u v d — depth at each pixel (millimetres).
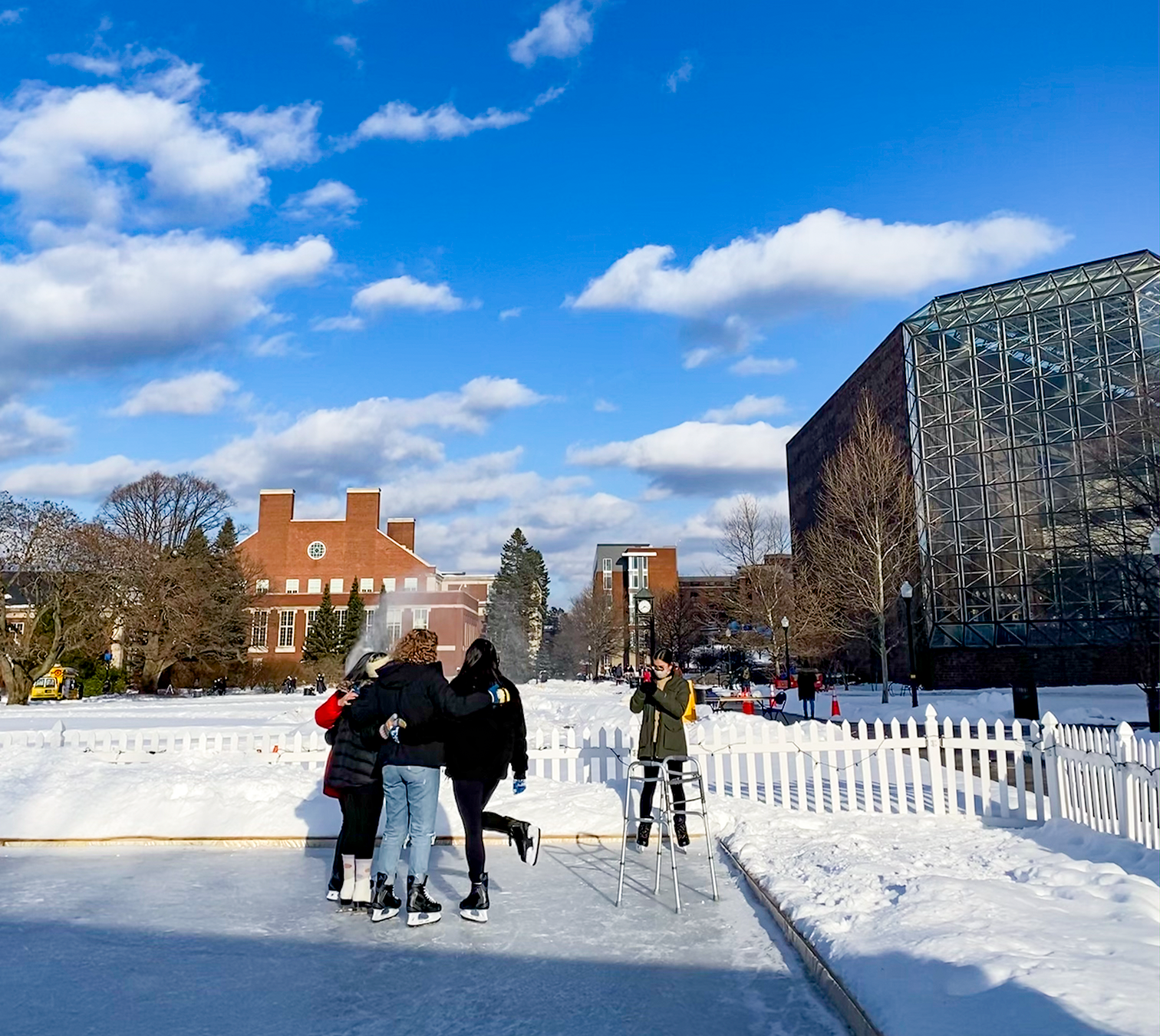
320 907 7355
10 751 13492
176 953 6094
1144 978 4395
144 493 64375
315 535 86125
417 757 6789
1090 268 51844
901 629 55562
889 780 13453
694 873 8508
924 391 55312
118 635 60344
